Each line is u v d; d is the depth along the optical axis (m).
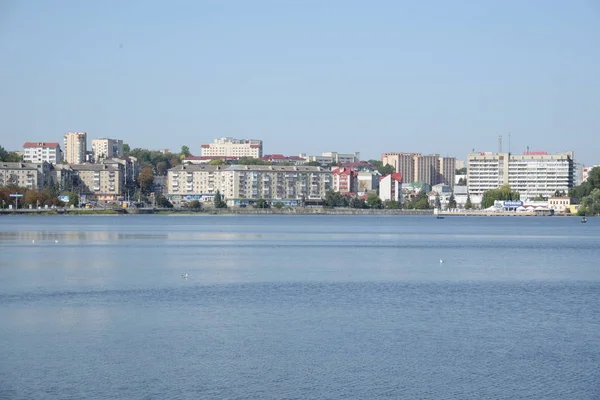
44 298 97.50
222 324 80.44
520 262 152.50
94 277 120.12
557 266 144.38
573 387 59.78
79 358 66.44
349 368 64.19
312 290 106.12
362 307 91.50
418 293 103.69
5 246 185.75
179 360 65.94
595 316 86.50
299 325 80.06
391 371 63.38
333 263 146.50
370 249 186.62
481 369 64.19
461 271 133.25
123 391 57.91
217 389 58.59
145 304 92.88
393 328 78.94
